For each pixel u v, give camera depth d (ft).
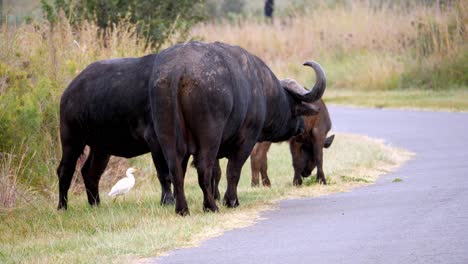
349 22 415.85
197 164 115.85
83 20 197.47
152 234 103.40
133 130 123.85
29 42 163.84
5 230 115.85
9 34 157.89
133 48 179.63
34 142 143.13
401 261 84.99
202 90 112.68
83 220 118.11
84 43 171.32
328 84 380.17
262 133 135.44
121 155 129.49
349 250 91.40
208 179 116.47
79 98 127.44
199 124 113.39
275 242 98.32
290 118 137.59
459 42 351.87
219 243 99.40
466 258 84.33
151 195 141.90
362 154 183.42
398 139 218.38
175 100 112.27
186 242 100.73
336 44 409.28
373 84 363.97
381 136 226.99
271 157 194.49
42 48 161.27
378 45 397.19
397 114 280.10
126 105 122.62
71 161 130.62
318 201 129.08
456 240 92.38
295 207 124.06
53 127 152.05
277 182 157.79
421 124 248.32
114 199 133.80
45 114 151.23
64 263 91.71
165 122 113.09
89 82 127.03
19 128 141.69
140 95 121.60
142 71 123.13
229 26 423.64
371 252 89.81
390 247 91.45
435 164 167.84
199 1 247.29
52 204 135.33
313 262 87.15
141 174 160.66
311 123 148.36
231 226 109.91
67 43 168.66
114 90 123.95
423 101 307.78
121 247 97.91
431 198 122.31
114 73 125.29
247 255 92.32
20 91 150.71
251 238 101.40
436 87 340.80
